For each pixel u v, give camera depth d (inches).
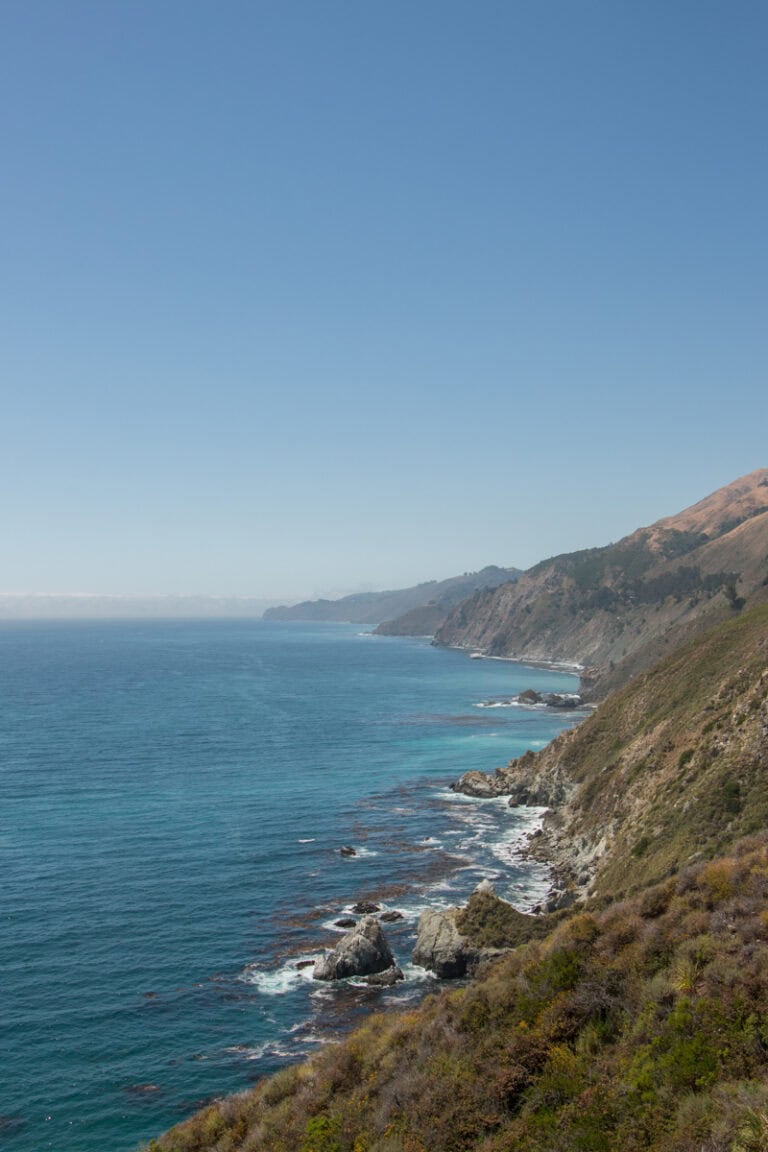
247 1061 1589.6
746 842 1158.3
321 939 2181.3
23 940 2140.7
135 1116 1414.9
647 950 905.5
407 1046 984.9
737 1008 742.5
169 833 3152.1
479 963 1940.2
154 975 1959.9
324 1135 855.7
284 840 3105.3
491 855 2965.1
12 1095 1475.1
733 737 2423.7
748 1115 601.0
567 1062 780.0
